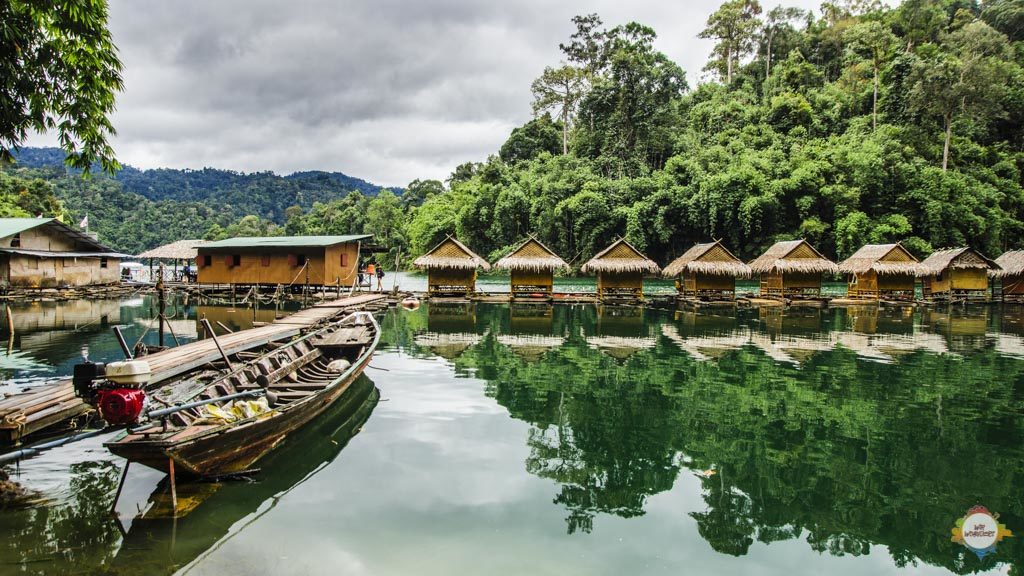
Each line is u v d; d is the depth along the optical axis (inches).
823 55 2568.9
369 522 214.1
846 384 447.5
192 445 221.0
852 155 1720.0
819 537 211.2
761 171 1743.4
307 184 7539.4
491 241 2047.2
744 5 2802.7
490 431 325.7
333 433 319.9
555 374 479.8
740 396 409.4
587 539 203.9
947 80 1811.0
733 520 222.8
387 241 2871.6
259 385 340.8
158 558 187.3
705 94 2532.0
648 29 2288.4
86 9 290.8
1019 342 667.4
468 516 220.2
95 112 319.9
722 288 1141.1
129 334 669.9
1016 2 2410.2
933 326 823.1
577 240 1813.5
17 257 1053.2
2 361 489.1
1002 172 1895.9
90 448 288.7
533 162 2295.8
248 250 1245.1
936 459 290.4
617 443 308.2
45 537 200.2
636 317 924.6
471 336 699.4
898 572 188.5
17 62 286.2
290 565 183.9
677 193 1723.7
